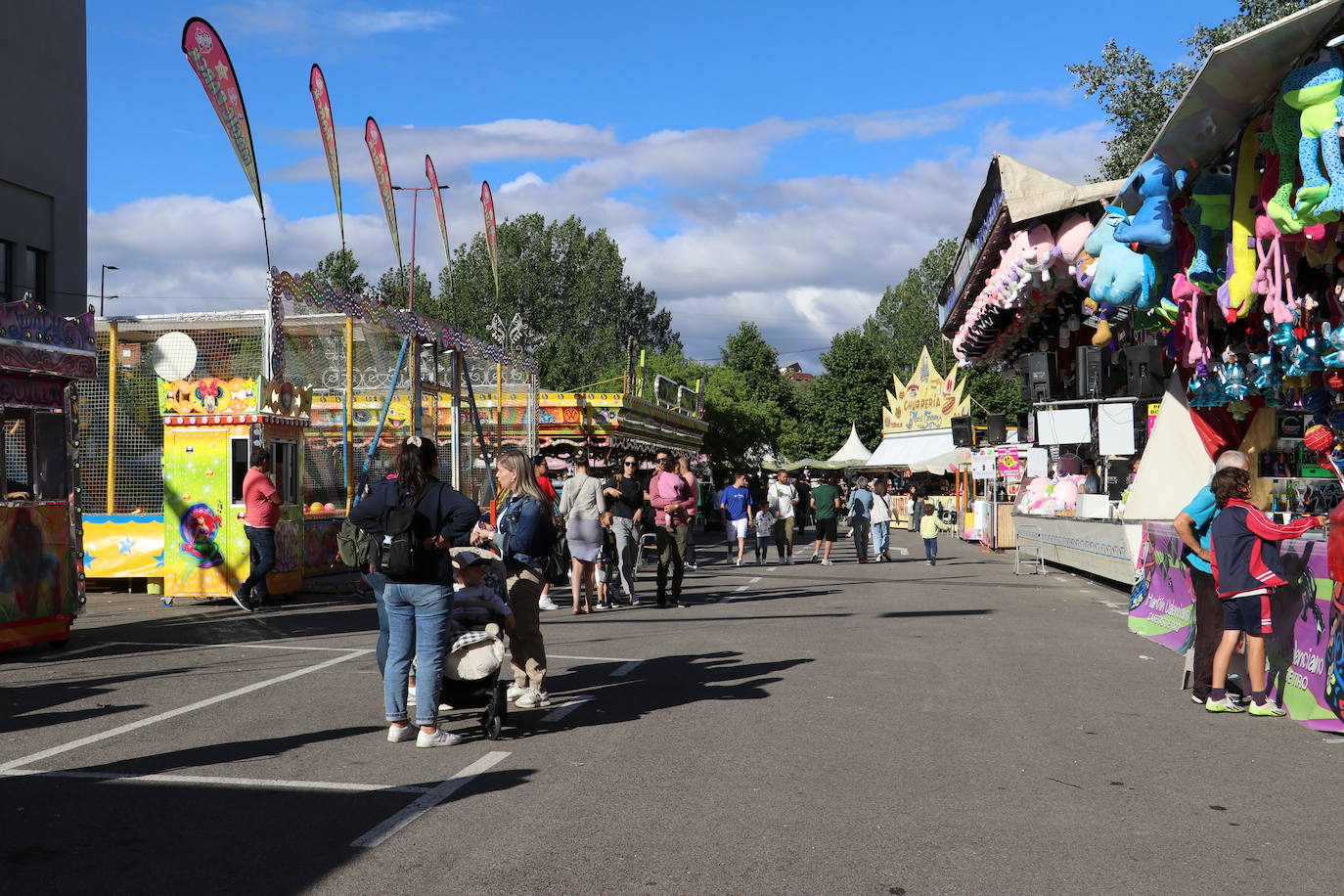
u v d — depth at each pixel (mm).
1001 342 26766
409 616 6668
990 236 19531
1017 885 4246
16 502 10227
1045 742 6656
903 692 8312
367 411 19578
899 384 59531
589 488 13852
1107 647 10766
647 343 72000
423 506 6551
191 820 5090
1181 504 14625
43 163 20688
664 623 12750
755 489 53938
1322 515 11648
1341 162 8016
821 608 14398
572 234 69625
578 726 7125
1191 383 13398
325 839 4805
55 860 4535
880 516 25516
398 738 6672
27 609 10250
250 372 17812
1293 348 10055
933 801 5391
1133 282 12297
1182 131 9992
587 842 4758
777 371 76312
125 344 17391
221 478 14688
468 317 66125
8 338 10070
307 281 15250
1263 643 7453
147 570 16406
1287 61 8547
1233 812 5238
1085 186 16531
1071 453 25203
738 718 7352
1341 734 6859
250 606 14180
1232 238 10055
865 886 4227
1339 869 4449
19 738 6801
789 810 5238
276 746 6559
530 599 7691
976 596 16156
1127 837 4844
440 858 4555
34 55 20453
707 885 4230
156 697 8086
